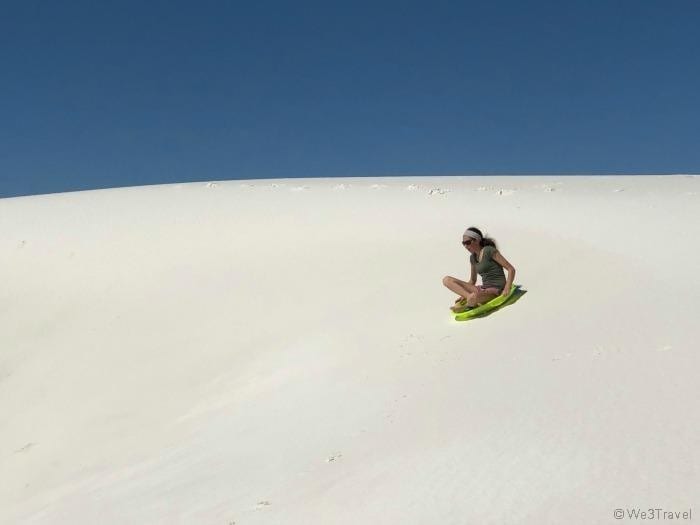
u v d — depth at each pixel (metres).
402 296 10.62
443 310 9.50
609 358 5.82
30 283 13.98
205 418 8.29
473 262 9.05
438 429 5.18
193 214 16.34
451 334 8.23
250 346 10.66
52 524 5.74
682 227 11.51
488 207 14.88
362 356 8.45
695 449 3.93
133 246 14.85
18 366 11.80
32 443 9.53
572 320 7.29
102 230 15.81
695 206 13.89
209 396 9.37
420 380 6.77
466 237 8.86
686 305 6.97
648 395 4.84
